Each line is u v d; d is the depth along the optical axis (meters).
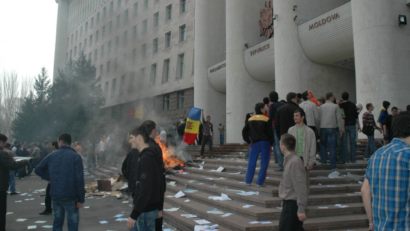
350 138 7.11
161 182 3.35
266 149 5.63
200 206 5.69
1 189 4.70
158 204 3.14
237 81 18.98
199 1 24.39
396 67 10.34
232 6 19.64
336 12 12.83
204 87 23.47
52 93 29.28
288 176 3.39
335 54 13.74
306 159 4.70
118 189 9.40
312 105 6.41
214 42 24.11
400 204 1.83
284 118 5.69
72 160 4.12
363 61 10.80
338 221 4.39
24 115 31.81
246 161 8.64
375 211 1.94
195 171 8.94
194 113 11.01
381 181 1.91
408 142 2.00
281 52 14.84
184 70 28.05
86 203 7.76
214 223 4.82
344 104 7.18
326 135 6.51
